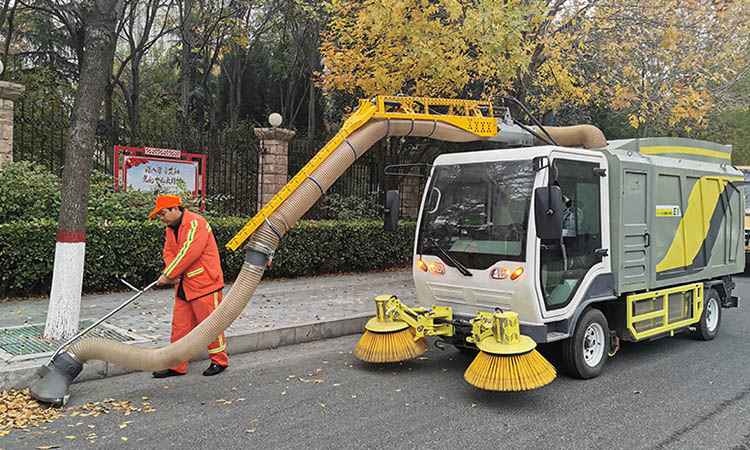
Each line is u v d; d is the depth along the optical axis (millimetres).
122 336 6672
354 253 12438
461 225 6176
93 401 5223
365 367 6453
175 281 5996
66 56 20203
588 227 6168
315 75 16125
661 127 14172
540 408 5262
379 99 6148
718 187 8172
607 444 4504
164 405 5168
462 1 10172
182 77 19906
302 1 16906
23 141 11008
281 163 12578
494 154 6098
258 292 9883
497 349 5215
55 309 6410
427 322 6074
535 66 11383
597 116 16406
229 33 18797
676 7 11180
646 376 6316
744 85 14852
